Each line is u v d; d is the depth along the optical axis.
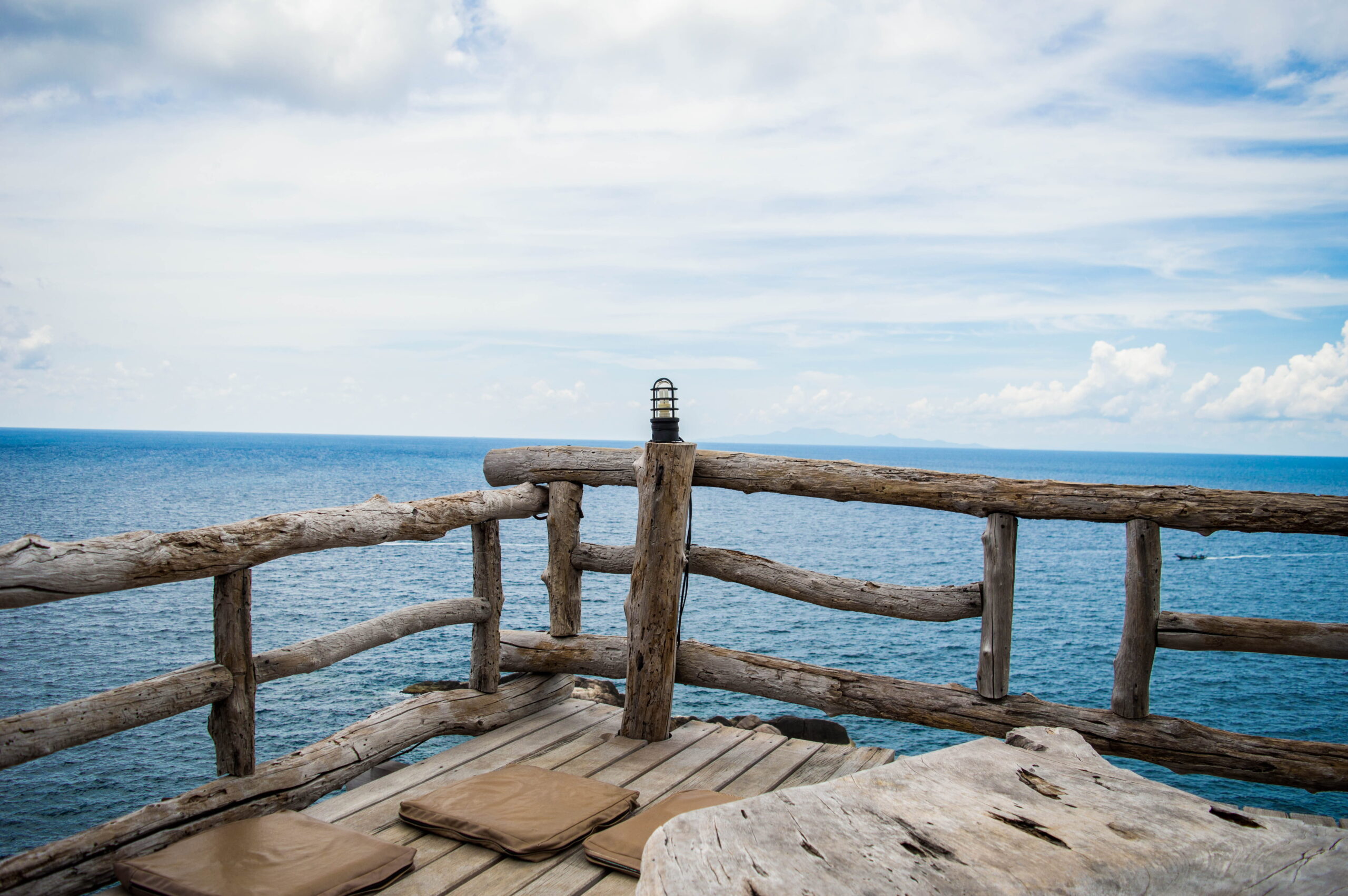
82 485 51.22
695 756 3.33
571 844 2.48
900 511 59.41
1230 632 2.84
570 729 3.67
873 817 1.38
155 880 2.13
